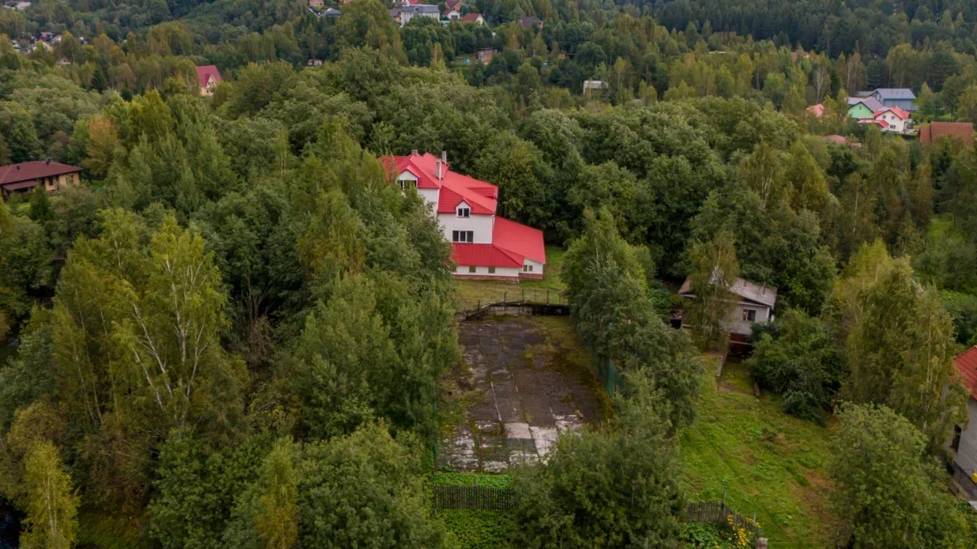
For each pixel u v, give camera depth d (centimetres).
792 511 3403
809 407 4303
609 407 4181
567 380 4512
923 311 3606
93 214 5669
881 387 3753
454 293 5156
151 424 3144
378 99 8150
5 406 3456
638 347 3944
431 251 4819
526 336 5134
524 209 7175
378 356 3238
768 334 4856
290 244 4416
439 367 3481
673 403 3725
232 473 2931
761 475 3681
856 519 2953
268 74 8469
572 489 2853
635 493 2828
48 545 2634
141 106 6494
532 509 2875
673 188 7006
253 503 2509
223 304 3575
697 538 3116
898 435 2966
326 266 3812
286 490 2450
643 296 4291
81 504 3209
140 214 4950
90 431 3338
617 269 4450
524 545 2886
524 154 7175
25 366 3512
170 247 3138
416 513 2588
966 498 3634
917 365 3491
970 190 7744
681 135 7756
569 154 7362
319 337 3244
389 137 7612
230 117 8381
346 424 3064
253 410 3259
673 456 3006
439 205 6138
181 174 5359
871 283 4241
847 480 2977
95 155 7831
